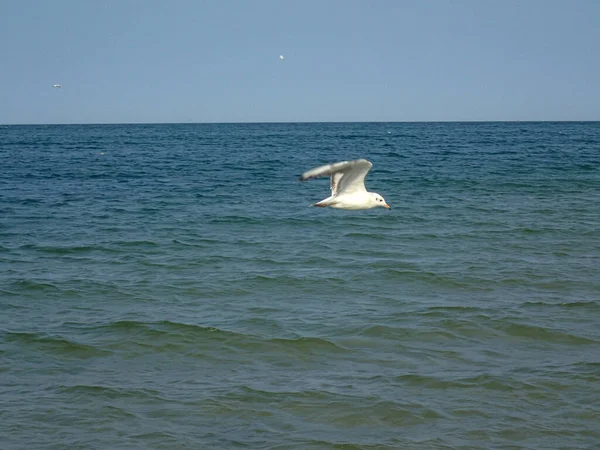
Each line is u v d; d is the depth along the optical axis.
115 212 34.34
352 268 22.97
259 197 39.53
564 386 13.88
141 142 110.12
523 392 13.64
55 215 33.38
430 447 11.77
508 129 184.25
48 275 22.14
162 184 45.94
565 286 20.75
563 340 16.34
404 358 15.33
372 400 13.34
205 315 18.20
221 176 50.97
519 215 32.91
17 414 12.81
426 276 21.89
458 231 29.22
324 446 11.80
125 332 16.86
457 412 12.91
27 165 61.03
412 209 34.72
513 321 17.42
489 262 23.73
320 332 16.88
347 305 19.02
